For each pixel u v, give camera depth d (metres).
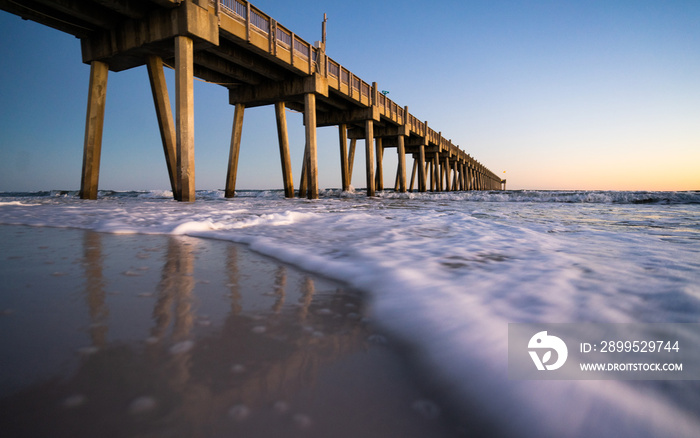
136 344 0.98
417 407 0.71
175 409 0.69
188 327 1.11
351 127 26.91
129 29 10.48
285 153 17.20
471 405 0.71
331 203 10.88
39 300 1.34
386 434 0.63
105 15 10.34
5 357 0.89
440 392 0.76
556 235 3.06
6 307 1.26
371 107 20.61
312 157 15.65
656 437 0.58
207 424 0.65
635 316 1.08
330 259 2.06
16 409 0.68
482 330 1.01
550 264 1.85
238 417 0.67
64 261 2.07
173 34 9.73
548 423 0.64
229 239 3.00
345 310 1.28
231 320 1.17
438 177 36.53
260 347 0.98
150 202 10.03
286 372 0.85
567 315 1.10
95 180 11.64
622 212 6.67
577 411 0.66
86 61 11.57
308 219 4.38
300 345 1.00
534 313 1.12
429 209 7.43
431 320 1.12
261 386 0.78
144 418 0.66
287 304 1.34
